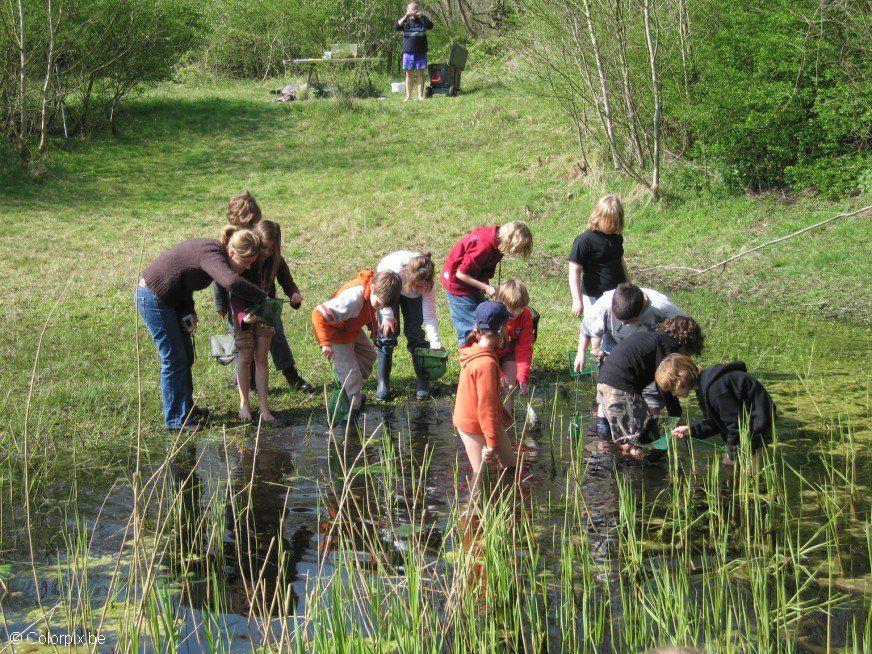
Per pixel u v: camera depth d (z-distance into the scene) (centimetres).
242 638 347
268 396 712
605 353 619
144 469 545
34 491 506
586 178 1530
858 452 559
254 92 2355
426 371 691
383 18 2641
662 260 1259
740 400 508
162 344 613
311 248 1292
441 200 1509
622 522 447
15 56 1666
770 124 1402
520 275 1188
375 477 527
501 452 524
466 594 356
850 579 397
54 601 376
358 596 372
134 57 1867
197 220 1418
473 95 2131
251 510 477
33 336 850
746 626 351
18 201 1474
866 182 1329
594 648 338
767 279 1151
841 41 1366
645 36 1466
